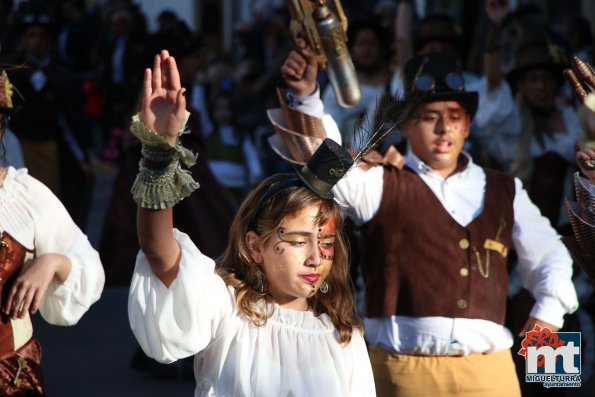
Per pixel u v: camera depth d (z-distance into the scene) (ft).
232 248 25.46
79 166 68.54
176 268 23.39
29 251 28.12
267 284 25.26
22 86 65.51
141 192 22.47
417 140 33.04
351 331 25.79
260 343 24.79
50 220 28.25
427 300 31.71
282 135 30.37
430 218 32.14
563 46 66.85
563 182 46.62
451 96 32.76
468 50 64.18
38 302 27.20
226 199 51.08
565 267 33.19
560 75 46.65
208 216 50.31
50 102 66.44
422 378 31.68
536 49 47.06
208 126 69.87
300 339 25.13
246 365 24.56
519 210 33.42
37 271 27.35
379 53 55.62
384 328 32.14
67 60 122.31
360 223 32.63
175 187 22.59
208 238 49.90
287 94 30.63
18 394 27.09
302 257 24.61
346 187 31.71
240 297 24.81
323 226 24.73
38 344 28.58
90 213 94.38
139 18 110.01
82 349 55.06
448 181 32.94
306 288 24.66
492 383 31.86
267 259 24.79
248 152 70.44
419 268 31.91
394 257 32.01
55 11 124.88
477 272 32.09
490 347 32.07
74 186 68.54
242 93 87.35
